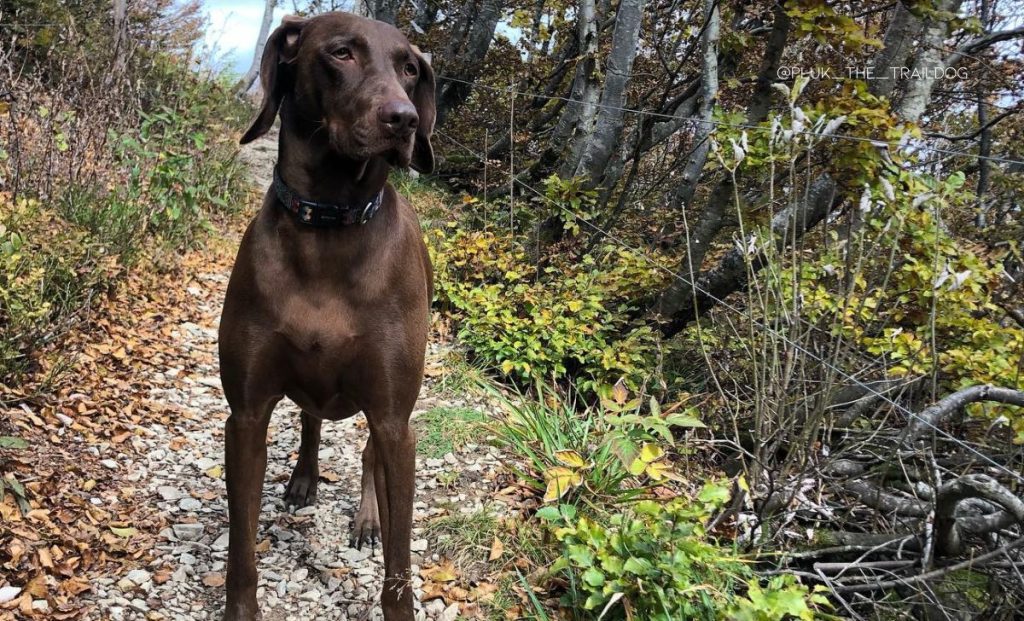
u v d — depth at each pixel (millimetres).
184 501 1476
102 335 2031
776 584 1229
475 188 4727
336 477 1654
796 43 2881
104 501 1413
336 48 1004
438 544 1425
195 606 1212
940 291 1670
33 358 1735
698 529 1296
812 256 2049
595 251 2814
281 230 1052
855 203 1883
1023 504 1326
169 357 2104
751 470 1616
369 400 1103
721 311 2309
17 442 1400
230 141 3805
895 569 1577
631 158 3068
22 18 3422
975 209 2801
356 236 1054
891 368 1831
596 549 1253
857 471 1894
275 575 1322
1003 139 3773
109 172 2654
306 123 1035
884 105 1820
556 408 1881
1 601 1095
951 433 1896
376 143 956
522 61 5652
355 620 1249
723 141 1974
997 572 1481
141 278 2465
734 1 2652
